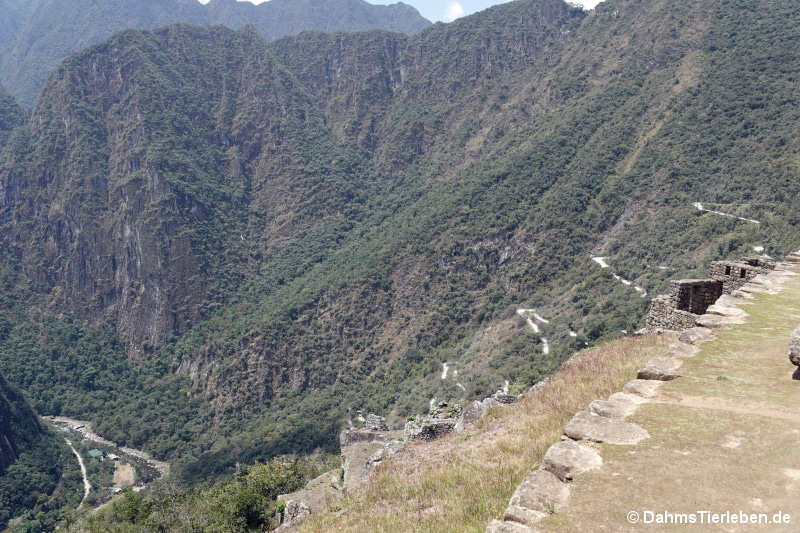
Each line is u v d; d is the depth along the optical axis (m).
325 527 11.28
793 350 10.71
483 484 10.77
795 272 20.62
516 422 13.89
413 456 14.45
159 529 33.19
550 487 7.44
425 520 9.88
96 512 50.72
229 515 28.05
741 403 9.59
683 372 11.26
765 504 6.70
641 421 9.06
